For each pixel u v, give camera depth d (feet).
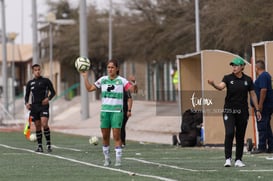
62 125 310.04
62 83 573.33
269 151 140.46
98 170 106.73
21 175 100.78
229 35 229.45
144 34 336.49
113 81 111.45
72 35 511.81
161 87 439.22
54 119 371.56
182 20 300.20
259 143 140.56
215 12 242.37
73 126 299.99
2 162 123.03
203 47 271.49
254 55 149.59
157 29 331.57
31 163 120.67
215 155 137.49
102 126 112.98
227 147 110.73
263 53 150.71
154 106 329.93
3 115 349.61
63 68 574.97
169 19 316.19
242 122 110.11
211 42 268.82
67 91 521.65
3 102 378.32
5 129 278.67
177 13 315.78
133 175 98.43
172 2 315.78
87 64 111.34
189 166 112.37
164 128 252.62
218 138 165.27
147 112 315.17
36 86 147.13
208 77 163.43
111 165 114.83
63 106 427.74
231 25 225.76
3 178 96.99
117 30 389.19
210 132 164.96
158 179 93.04
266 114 139.64
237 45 230.89
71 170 107.24
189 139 165.89
